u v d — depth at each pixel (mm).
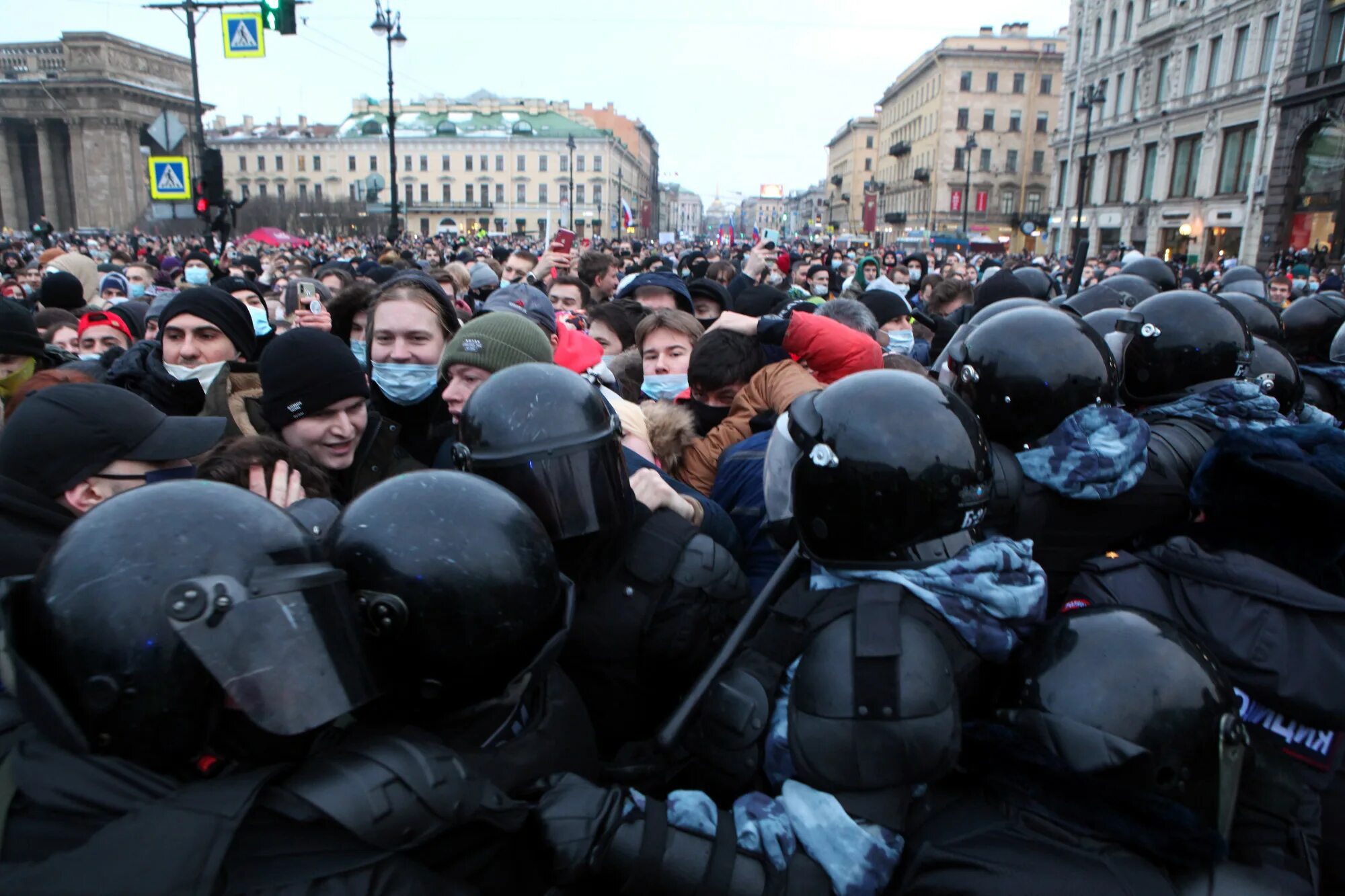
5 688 1023
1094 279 12180
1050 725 1216
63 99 62188
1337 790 1500
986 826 1202
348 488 2309
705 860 1135
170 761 912
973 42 62062
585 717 1408
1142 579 1582
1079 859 1137
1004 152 63438
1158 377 2180
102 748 892
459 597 1051
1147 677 1223
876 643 1188
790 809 1184
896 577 1280
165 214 9375
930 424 1299
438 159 87250
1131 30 40531
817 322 2643
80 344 4414
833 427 1330
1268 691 1405
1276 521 1526
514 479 1387
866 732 1148
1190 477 1899
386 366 2664
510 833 1104
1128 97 40906
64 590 896
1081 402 1687
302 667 917
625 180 99562
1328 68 26703
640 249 17391
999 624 1295
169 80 68312
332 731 1019
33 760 884
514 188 87188
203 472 1761
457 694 1107
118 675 865
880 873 1121
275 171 88750
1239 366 2143
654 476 1759
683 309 4355
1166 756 1178
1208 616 1486
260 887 838
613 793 1179
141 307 5531
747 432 2510
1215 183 34000
